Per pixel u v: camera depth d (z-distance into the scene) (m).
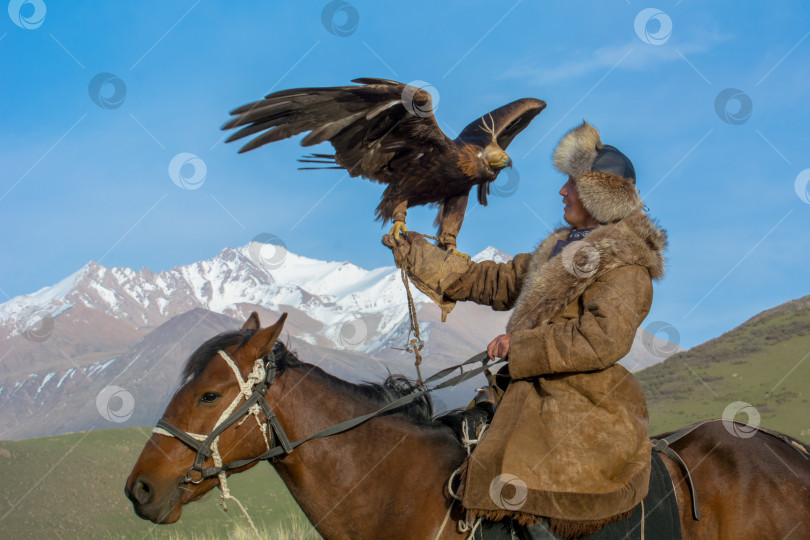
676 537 4.18
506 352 4.23
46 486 16.97
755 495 4.22
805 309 45.41
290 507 16.05
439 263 5.17
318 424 4.37
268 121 5.13
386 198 6.29
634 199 4.36
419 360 4.67
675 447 4.58
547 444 4.08
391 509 4.23
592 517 3.92
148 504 4.07
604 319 4.01
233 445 4.23
